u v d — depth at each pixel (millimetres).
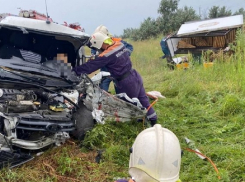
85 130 4695
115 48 5266
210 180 3926
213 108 6461
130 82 5414
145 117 5586
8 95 4297
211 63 9641
